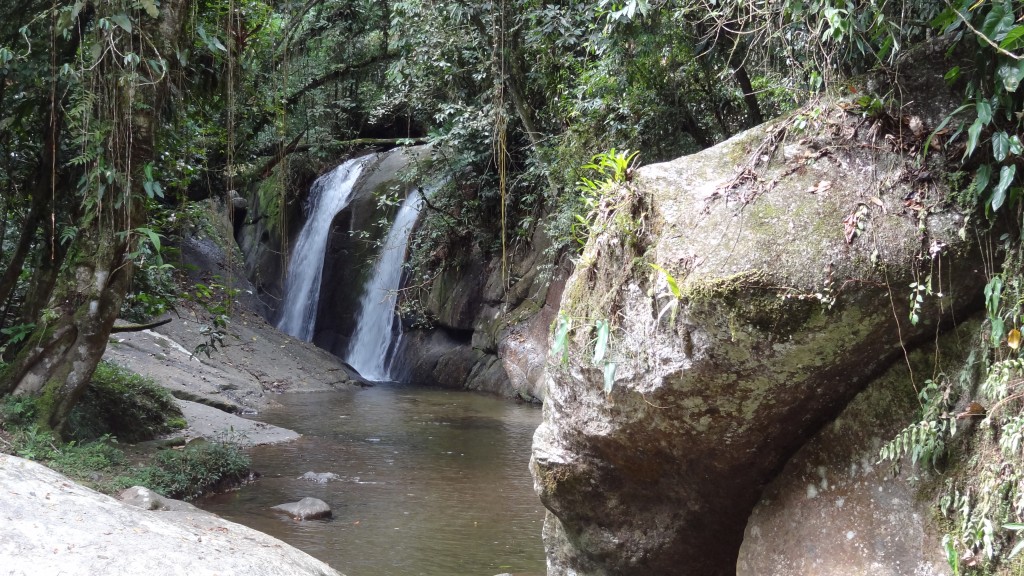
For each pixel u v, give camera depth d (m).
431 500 8.14
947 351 3.09
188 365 14.14
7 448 6.89
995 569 2.77
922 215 3.05
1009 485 2.75
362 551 6.46
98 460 7.38
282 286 22.58
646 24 7.13
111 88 7.33
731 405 3.31
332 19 16.70
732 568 4.05
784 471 3.49
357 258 20.77
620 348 3.55
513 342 16.00
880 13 3.24
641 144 9.49
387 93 18.95
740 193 3.33
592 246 3.87
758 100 8.67
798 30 3.93
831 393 3.26
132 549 3.70
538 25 11.34
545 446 4.13
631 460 3.82
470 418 13.36
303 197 23.27
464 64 14.30
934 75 3.22
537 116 13.71
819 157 3.29
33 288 8.76
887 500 3.12
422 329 19.16
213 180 16.47
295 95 18.30
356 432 11.84
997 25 2.86
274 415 13.01
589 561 4.32
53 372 7.62
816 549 3.26
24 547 3.45
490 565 6.18
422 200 18.98
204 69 9.02
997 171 2.98
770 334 3.07
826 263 3.04
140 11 7.59
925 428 3.00
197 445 9.04
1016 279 2.86
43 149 8.73
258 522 7.18
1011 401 2.79
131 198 7.71
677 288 3.17
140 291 9.32
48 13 7.87
